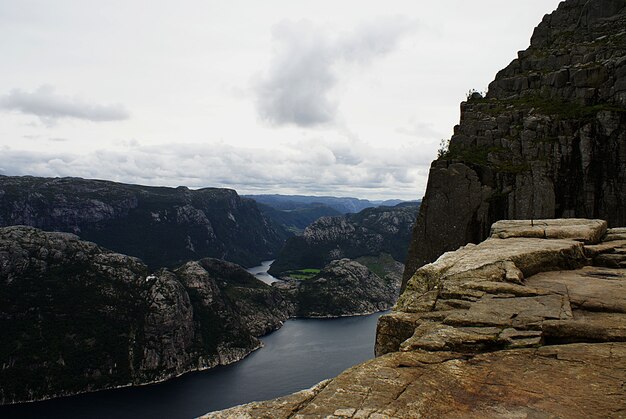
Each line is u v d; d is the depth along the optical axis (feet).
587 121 243.81
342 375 38.32
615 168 233.96
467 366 39.55
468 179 253.03
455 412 31.68
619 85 248.93
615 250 80.84
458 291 59.26
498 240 88.84
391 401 33.35
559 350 41.29
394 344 55.52
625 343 41.93
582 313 51.11
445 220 256.93
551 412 31.04
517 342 43.60
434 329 48.85
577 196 238.27
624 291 57.11
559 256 73.92
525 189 240.12
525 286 59.62
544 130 253.24
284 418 32.37
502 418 30.63
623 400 31.99
